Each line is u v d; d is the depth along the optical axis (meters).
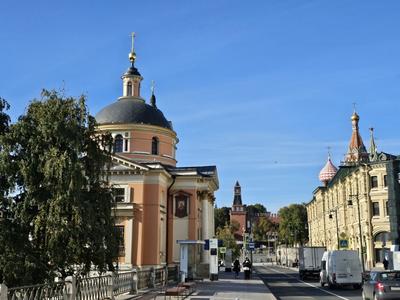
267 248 163.75
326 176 109.06
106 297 20.44
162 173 44.84
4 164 19.48
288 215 138.00
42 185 19.55
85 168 21.16
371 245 68.06
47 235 18.55
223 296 27.73
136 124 50.41
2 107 20.95
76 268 20.62
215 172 55.16
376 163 69.19
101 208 21.00
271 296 27.80
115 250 21.11
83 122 21.44
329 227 95.06
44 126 20.17
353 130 106.81
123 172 44.03
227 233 97.00
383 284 21.89
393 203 65.94
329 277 35.78
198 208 50.88
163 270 34.03
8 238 18.27
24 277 17.64
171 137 53.28
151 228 43.72
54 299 15.20
